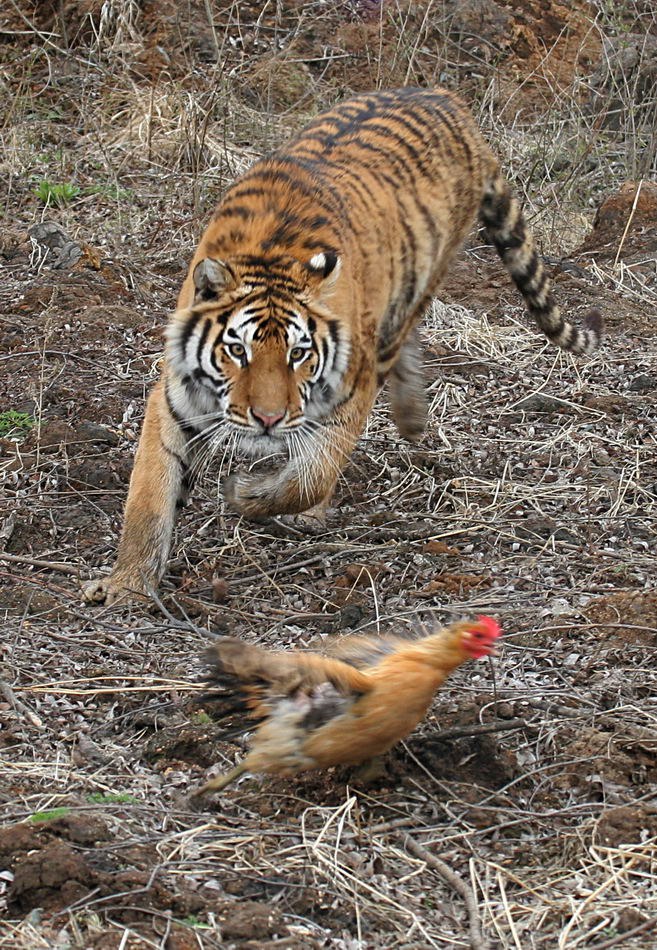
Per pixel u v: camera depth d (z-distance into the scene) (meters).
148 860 6.84
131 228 17.94
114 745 8.20
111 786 7.69
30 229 17.27
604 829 7.34
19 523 11.09
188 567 10.77
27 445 12.41
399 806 7.58
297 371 9.76
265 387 9.60
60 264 16.67
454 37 24.36
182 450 10.28
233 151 19.77
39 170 19.41
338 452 10.48
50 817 7.09
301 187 10.49
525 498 12.00
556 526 11.42
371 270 10.88
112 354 14.59
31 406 13.25
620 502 11.84
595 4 25.48
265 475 10.59
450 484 12.29
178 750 8.05
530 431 13.55
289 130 20.97
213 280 9.66
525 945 6.48
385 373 11.84
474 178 12.69
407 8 23.80
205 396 9.92
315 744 7.08
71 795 7.48
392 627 9.63
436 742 7.98
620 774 7.90
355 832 7.23
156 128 20.33
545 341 15.80
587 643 9.45
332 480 10.50
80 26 22.39
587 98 23.67
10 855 6.71
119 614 9.91
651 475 12.58
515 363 15.22
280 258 9.84
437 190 12.05
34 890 6.48
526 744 8.20
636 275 17.81
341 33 23.48
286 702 7.02
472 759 7.96
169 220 18.16
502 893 6.74
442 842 7.30
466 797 7.70
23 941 6.14
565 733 8.26
